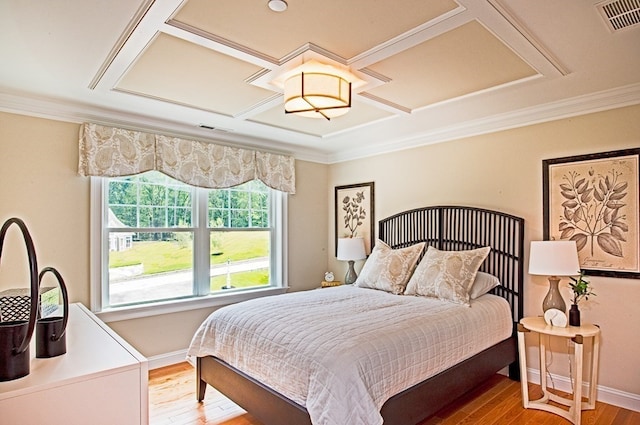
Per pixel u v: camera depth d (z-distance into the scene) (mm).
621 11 1792
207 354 2783
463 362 2637
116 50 2184
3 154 2938
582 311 3031
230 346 2586
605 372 2918
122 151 3438
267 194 4750
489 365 2920
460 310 2836
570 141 3119
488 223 3578
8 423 1026
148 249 3717
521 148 3408
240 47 2162
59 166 3176
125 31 1973
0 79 2604
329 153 5199
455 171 3877
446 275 3217
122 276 3539
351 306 2908
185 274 3961
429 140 4086
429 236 4043
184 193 3992
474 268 3217
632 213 2805
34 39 2051
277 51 2225
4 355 1089
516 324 3312
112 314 3393
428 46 2182
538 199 3289
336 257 5137
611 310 2893
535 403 2828
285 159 4734
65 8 1756
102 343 1520
